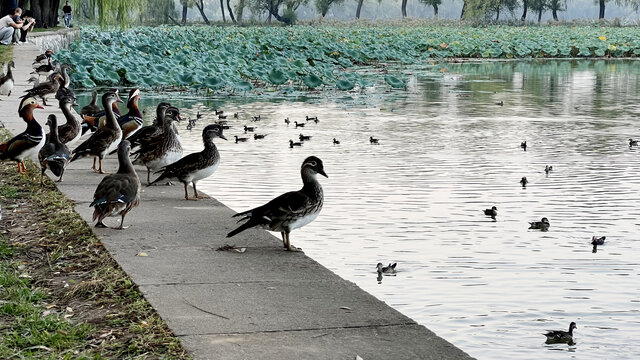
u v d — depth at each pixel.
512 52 64.00
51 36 52.28
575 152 19.80
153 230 9.25
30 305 6.78
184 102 30.59
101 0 54.91
